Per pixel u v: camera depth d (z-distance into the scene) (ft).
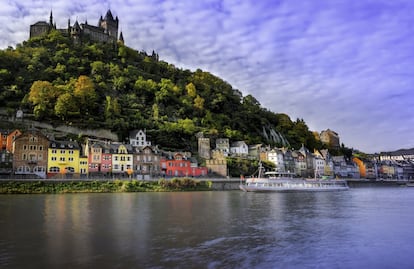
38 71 538.47
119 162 371.76
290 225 126.11
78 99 457.27
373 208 188.75
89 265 73.72
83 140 407.64
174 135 494.18
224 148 524.11
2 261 76.28
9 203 190.29
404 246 95.25
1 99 438.40
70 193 282.97
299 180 357.82
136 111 517.14
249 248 89.71
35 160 331.98
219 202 212.64
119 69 644.69
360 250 90.33
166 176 388.16
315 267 75.41
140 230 112.16
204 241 96.99
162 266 73.31
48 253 82.79
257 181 341.62
